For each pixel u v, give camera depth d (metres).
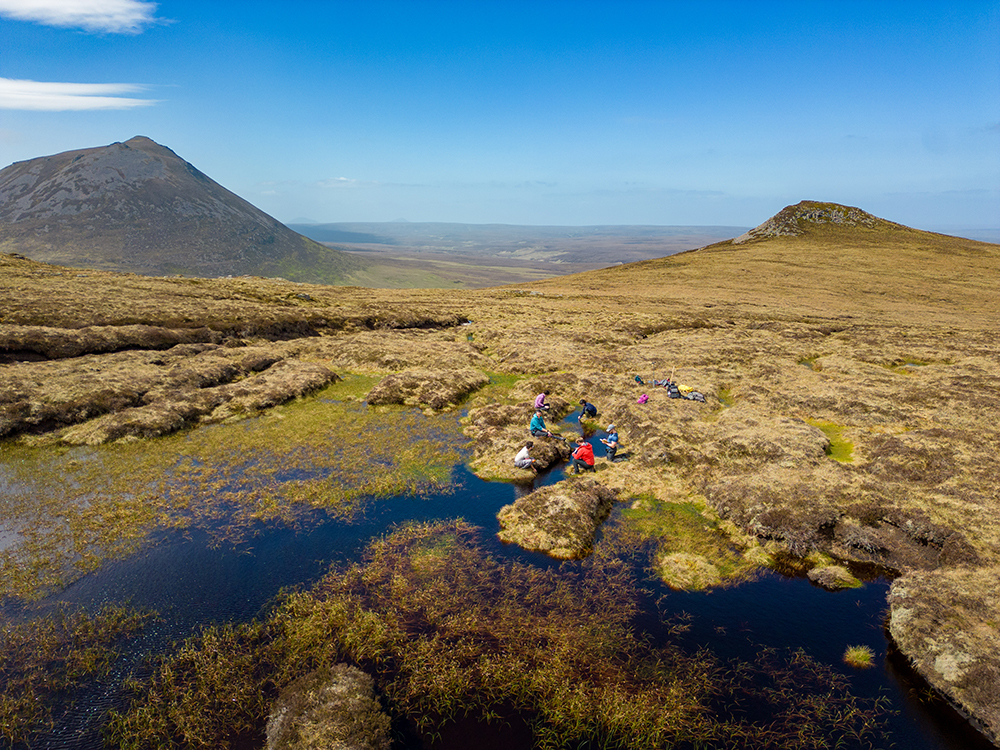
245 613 11.73
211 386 29.03
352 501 16.95
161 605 11.91
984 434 21.47
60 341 30.56
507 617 11.77
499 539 14.99
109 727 9.03
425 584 12.84
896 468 19.05
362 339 40.59
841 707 9.70
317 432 23.20
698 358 37.34
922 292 73.38
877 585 13.41
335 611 11.61
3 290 40.62
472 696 9.77
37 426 21.95
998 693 9.31
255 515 15.80
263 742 8.79
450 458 20.67
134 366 29.30
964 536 13.98
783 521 15.17
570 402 28.89
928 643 10.61
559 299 72.06
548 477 19.31
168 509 16.09
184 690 9.69
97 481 17.91
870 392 28.02
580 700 9.64
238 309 44.22
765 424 23.70
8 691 9.64
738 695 9.91
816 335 47.72
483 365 37.53
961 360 36.91
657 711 9.46
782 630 11.69
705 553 14.57
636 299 70.69
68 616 11.48
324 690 9.43
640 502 17.48
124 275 62.12
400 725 9.12
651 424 23.31
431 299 68.81
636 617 11.93
